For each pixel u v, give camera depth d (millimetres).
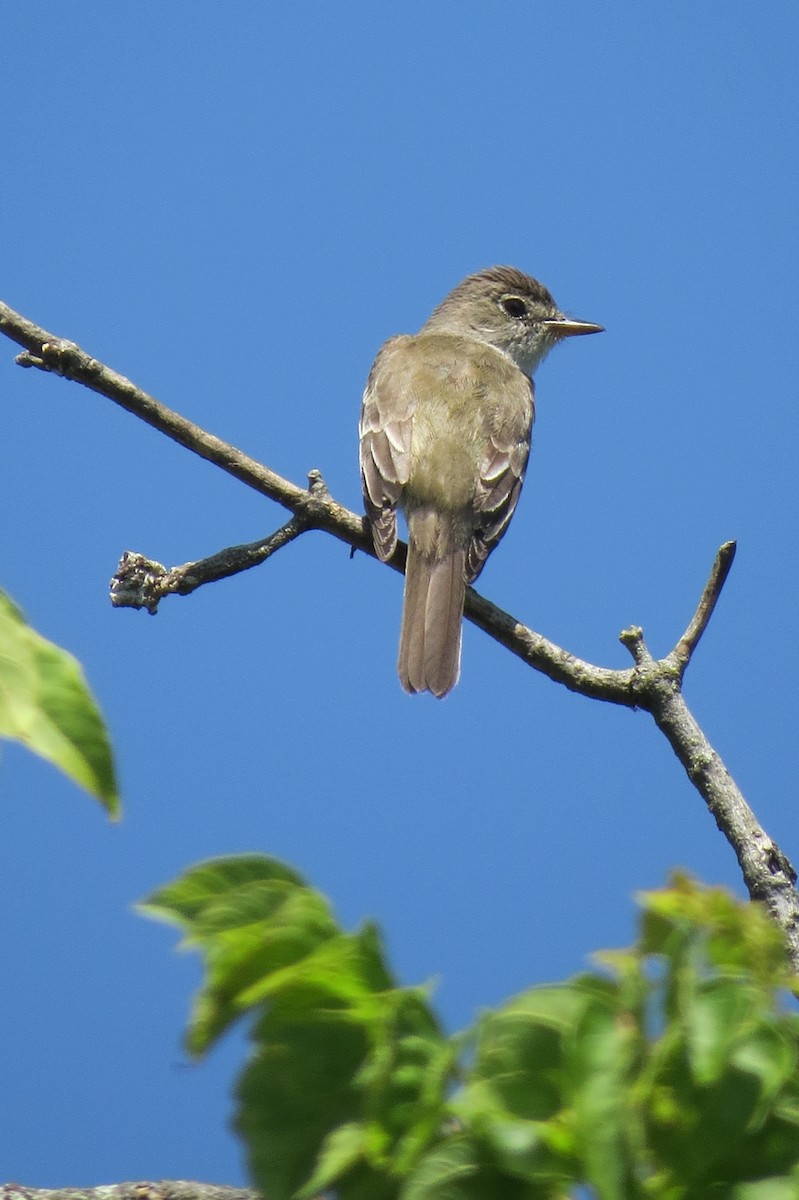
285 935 4367
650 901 4383
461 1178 4324
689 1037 4250
